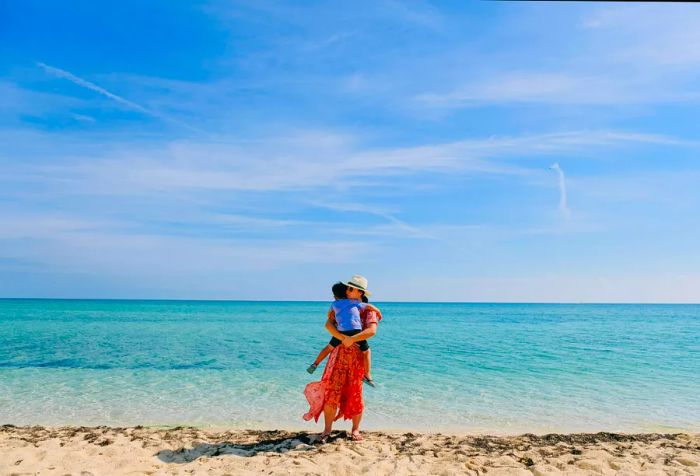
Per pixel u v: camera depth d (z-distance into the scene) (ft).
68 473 15.98
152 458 18.28
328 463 17.53
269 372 44.42
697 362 53.16
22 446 19.79
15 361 50.47
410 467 17.49
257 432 22.99
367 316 20.75
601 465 18.08
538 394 35.40
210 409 30.42
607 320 191.93
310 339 81.35
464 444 21.45
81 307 310.24
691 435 23.85
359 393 21.04
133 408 30.58
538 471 17.38
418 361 53.21
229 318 176.86
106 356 55.21
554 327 133.59
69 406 30.99
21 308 276.41
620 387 38.19
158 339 78.89
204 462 17.75
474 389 37.09
